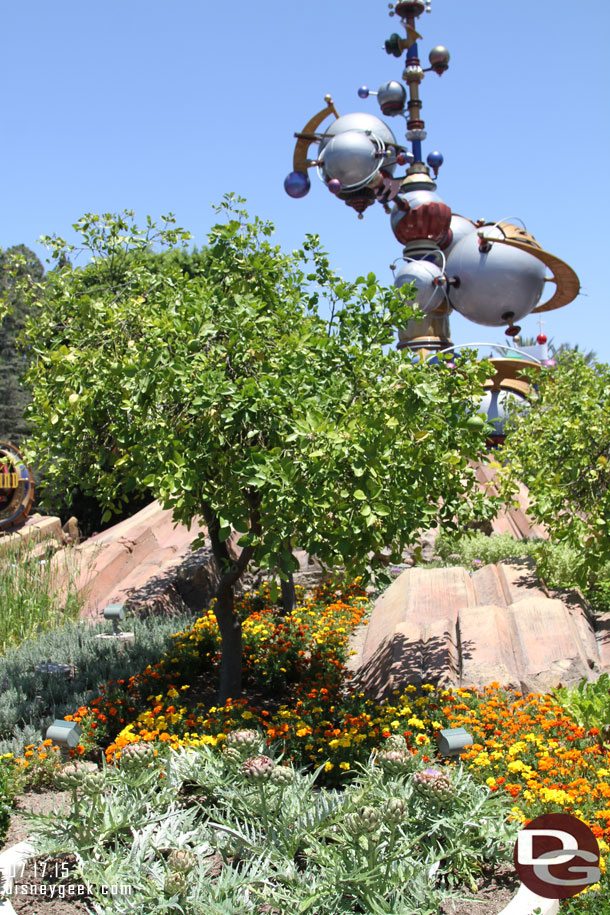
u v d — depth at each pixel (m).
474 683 7.12
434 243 19.02
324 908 3.76
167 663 8.17
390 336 6.64
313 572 12.13
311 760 5.87
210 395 5.65
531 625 8.02
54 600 10.05
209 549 11.80
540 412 10.48
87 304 7.38
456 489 7.45
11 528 14.18
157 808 4.56
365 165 16.47
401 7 19.00
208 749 5.04
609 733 6.10
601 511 8.40
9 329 27.03
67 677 8.00
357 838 3.81
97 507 23.06
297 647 8.73
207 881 3.95
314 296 7.31
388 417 5.88
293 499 5.41
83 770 4.31
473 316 18.84
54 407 7.35
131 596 10.69
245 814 4.50
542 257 18.09
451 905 3.96
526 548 11.34
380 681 7.73
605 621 8.71
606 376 9.19
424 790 4.15
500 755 5.30
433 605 9.41
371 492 5.53
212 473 6.50
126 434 6.46
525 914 3.81
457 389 7.13
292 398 5.90
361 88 19.36
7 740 6.44
